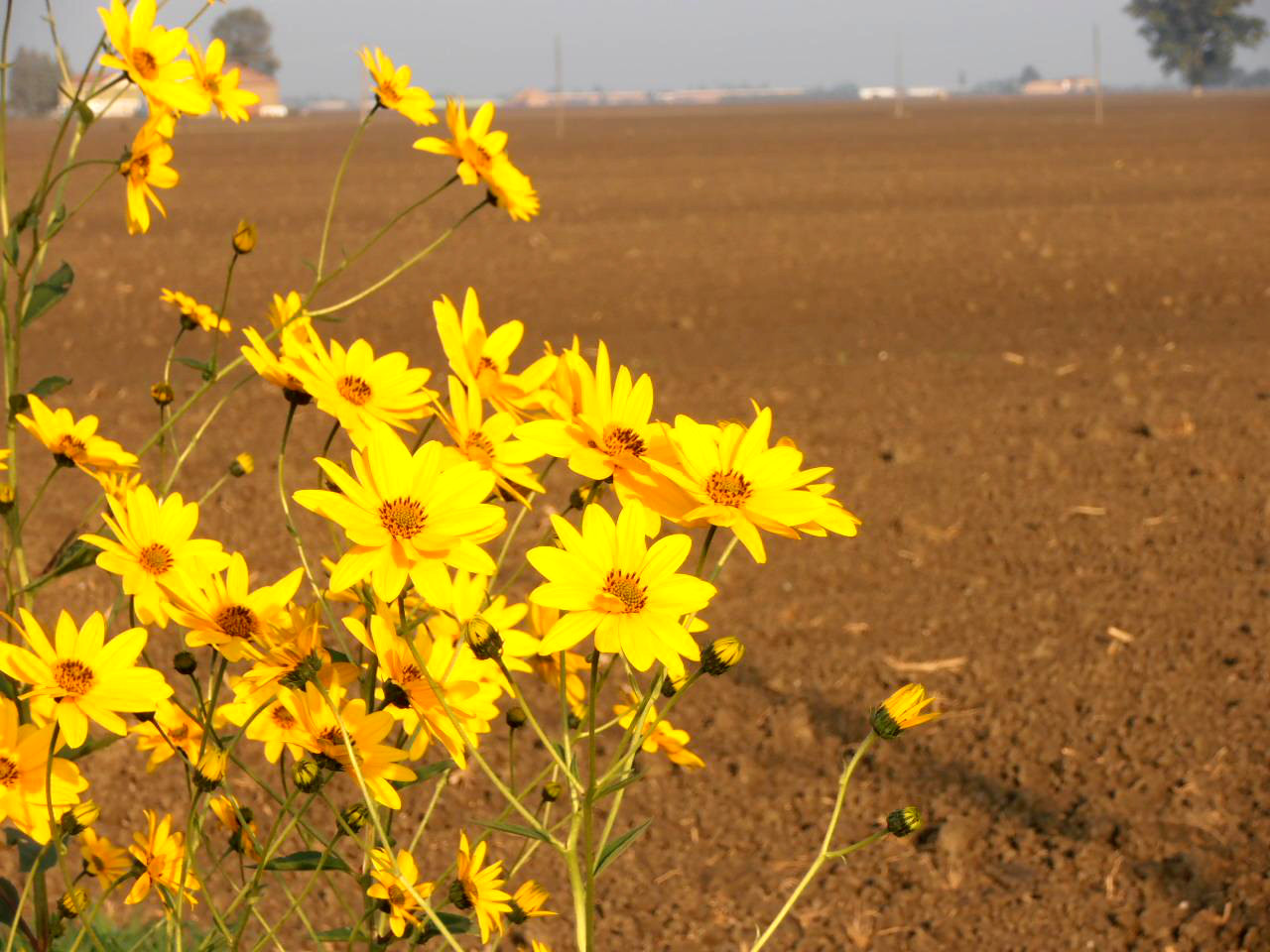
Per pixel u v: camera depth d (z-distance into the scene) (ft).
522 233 61.98
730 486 4.80
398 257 53.52
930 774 14.32
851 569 19.86
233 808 6.33
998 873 12.71
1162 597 18.72
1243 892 12.25
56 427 6.67
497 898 5.91
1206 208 69.62
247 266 49.98
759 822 13.48
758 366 33.32
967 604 18.60
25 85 222.89
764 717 15.43
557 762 4.80
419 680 5.22
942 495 23.06
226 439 25.43
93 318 38.22
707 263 51.96
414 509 4.68
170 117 7.20
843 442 26.30
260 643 5.27
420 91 7.92
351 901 11.44
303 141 163.94
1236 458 24.88
